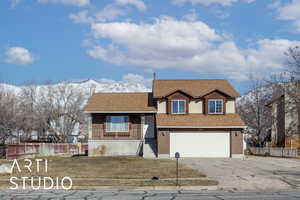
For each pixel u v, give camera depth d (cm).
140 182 2112
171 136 3797
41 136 6303
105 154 4041
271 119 5569
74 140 7038
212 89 3972
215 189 1945
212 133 3803
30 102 6166
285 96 5094
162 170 2645
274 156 4391
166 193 1773
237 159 3591
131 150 4047
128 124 4066
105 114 4081
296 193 1761
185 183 2064
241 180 2189
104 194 1731
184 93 3997
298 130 4984
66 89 6850
